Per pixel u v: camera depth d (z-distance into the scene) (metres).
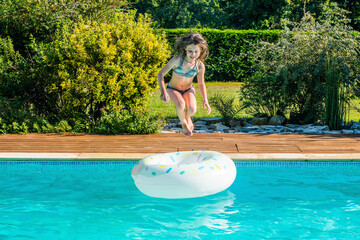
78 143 8.18
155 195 5.07
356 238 3.91
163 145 7.93
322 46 10.83
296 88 10.95
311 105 10.93
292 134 9.27
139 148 7.65
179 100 5.10
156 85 10.53
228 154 7.02
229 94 15.73
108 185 5.84
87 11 11.53
